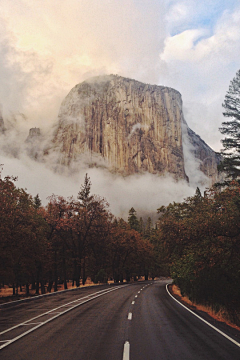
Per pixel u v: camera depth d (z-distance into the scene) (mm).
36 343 7922
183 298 23938
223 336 8812
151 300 21453
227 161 25766
